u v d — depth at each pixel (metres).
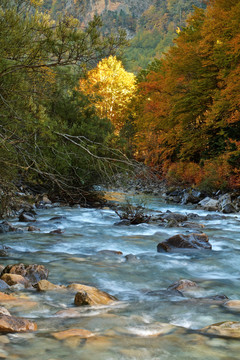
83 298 3.48
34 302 3.49
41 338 2.48
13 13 6.80
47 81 7.90
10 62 7.30
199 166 21.75
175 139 26.75
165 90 27.39
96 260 5.79
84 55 6.67
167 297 3.87
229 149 19.67
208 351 2.29
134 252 6.71
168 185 23.77
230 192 17.45
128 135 38.22
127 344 2.41
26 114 7.64
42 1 7.06
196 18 26.34
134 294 4.10
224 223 10.98
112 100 48.78
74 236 7.98
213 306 3.46
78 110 15.29
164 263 5.75
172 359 2.18
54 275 4.83
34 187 14.51
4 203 8.62
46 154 11.26
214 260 6.02
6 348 2.29
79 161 12.14
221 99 19.33
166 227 9.69
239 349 2.33
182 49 23.28
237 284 4.66
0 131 7.48
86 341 2.45
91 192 14.18
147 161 28.00
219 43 20.12
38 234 8.05
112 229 9.19
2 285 4.03
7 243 6.98
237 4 19.86
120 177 12.77
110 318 3.03
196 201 17.80
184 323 3.00
